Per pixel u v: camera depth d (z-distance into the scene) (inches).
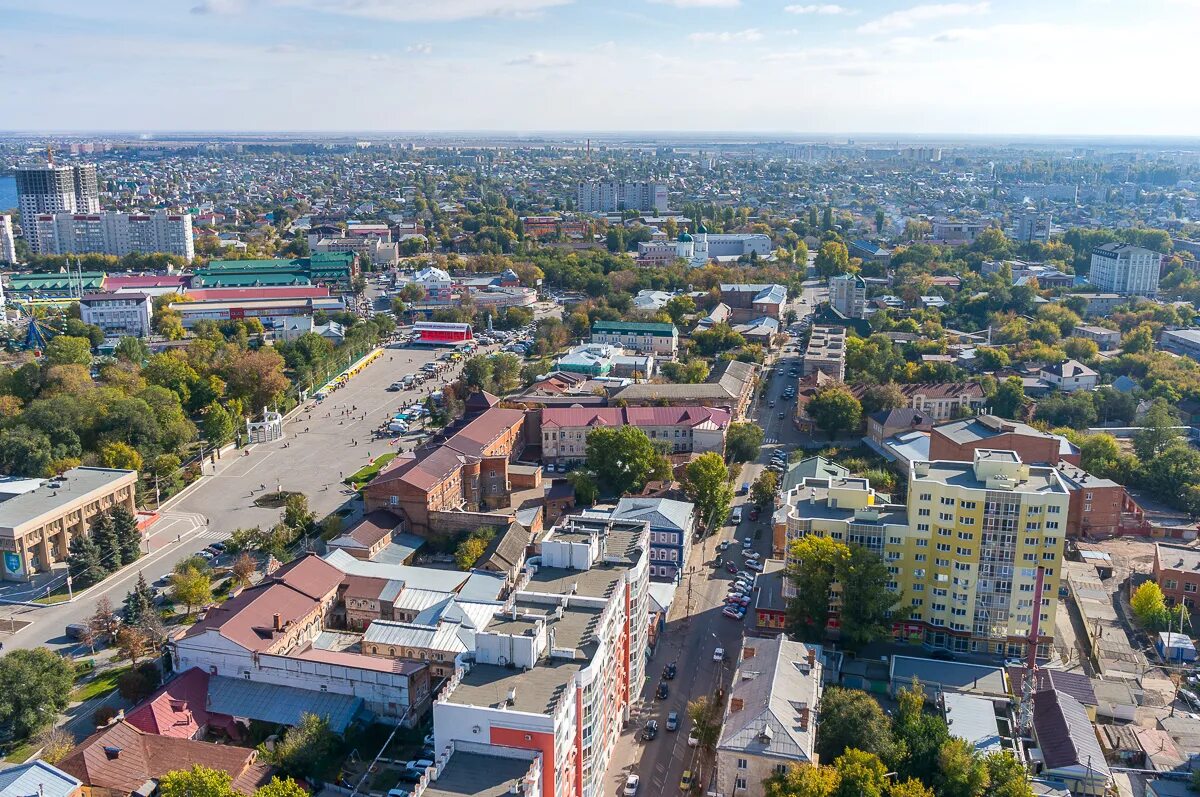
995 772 7278.5
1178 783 7549.2
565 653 7244.1
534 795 6225.4
